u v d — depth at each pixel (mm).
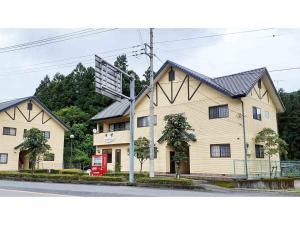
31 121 32000
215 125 20609
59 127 34625
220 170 19875
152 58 17562
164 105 23562
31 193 10531
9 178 21734
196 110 21719
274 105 24016
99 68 15898
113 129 28328
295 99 40625
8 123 30094
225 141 19953
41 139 23016
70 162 36906
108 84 16344
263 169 20141
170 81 23500
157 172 22844
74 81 49688
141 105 25250
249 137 19625
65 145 40438
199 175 20375
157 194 11273
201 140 21125
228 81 21828
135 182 16469
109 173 21578
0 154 29156
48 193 10625
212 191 14000
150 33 17625
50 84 53281
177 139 16547
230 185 16516
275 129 23516
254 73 21422
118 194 10836
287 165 23109
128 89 42125
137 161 24797
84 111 45500
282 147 19781
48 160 32750
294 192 15141
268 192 14844
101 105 45781
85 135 41969
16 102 30906
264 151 20875
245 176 18391
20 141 30797
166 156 22812
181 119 16812
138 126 25141
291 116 38812
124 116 26094
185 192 12703
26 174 20844
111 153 27312
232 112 19906
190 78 22375
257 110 21281
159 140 22656
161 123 23500
